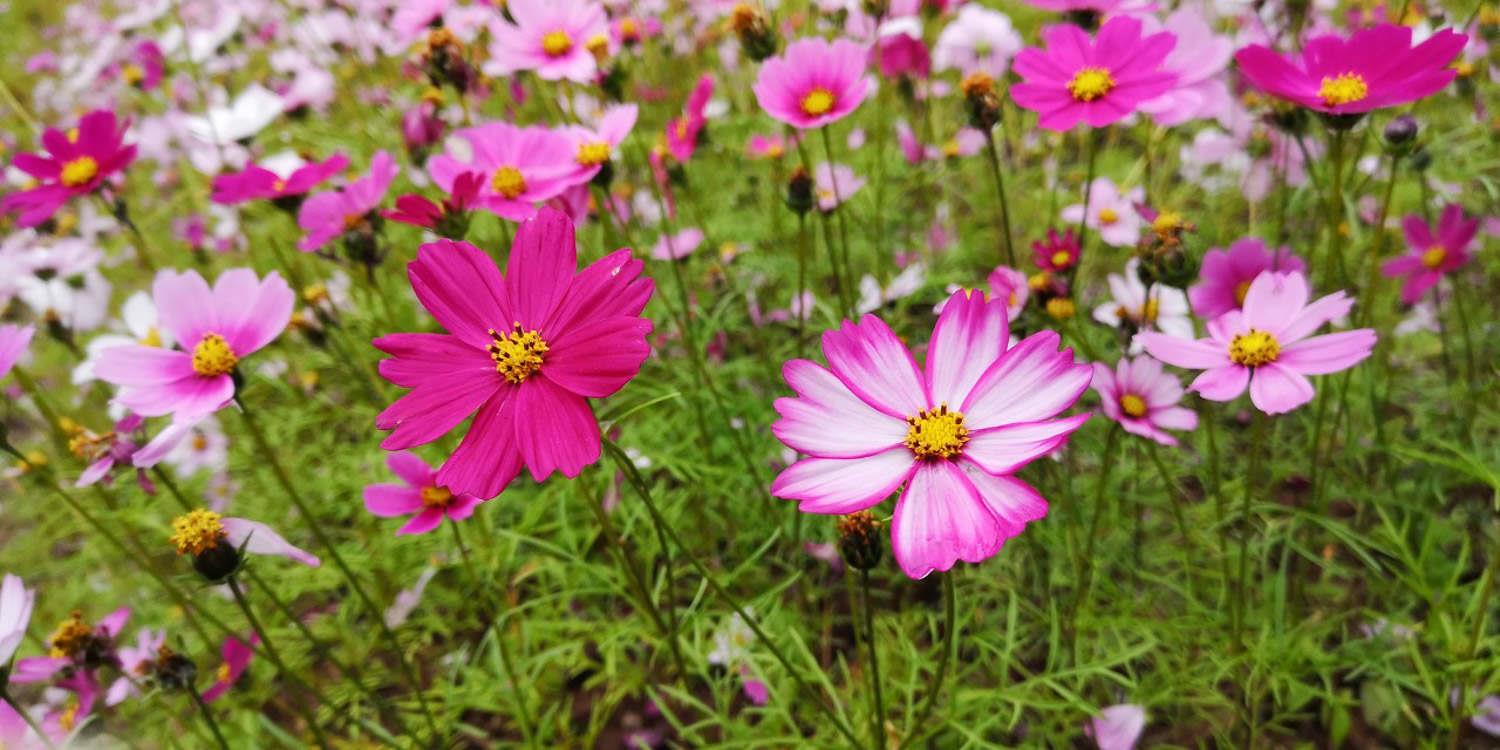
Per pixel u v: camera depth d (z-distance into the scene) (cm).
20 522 69
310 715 38
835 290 62
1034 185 79
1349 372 41
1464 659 34
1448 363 53
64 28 142
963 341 24
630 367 22
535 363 24
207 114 73
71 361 78
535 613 49
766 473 52
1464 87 58
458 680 49
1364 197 58
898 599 49
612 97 54
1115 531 46
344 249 48
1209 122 77
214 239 84
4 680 30
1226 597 41
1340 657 40
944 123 84
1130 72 36
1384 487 47
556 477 52
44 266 65
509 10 58
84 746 38
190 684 34
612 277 24
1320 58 31
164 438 32
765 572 51
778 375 56
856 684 42
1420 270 48
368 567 53
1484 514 46
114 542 40
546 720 43
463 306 25
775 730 42
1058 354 23
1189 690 41
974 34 69
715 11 97
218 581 30
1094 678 42
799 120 44
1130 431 36
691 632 47
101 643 38
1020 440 22
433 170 45
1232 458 52
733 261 64
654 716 47
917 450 23
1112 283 45
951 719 36
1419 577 37
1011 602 38
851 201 72
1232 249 43
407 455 41
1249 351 28
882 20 58
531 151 44
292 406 68
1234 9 58
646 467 52
